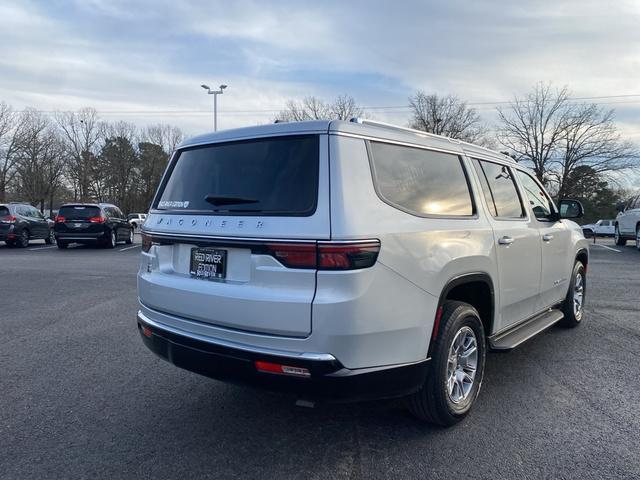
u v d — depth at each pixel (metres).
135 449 3.05
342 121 2.85
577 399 3.81
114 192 70.69
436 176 3.39
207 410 3.64
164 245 3.35
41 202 58.09
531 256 4.40
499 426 3.36
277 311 2.62
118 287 8.86
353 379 2.63
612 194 57.84
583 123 44.28
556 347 5.17
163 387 4.09
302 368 2.59
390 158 3.04
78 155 65.50
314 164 2.74
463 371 3.44
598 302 7.56
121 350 5.09
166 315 3.24
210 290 2.91
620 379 4.23
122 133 70.69
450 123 51.31
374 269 2.64
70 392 3.97
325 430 3.31
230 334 2.83
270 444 3.12
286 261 2.63
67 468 2.83
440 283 3.05
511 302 4.08
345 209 2.62
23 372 4.43
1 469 2.81
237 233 2.81
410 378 2.89
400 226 2.85
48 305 7.27
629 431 3.28
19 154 56.38
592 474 2.76
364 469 2.82
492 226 3.76
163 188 3.60
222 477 2.74
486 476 2.74
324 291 2.56
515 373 4.39
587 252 6.23
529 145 46.09
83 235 17.08
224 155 3.17
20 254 15.27
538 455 2.97
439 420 3.24
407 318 2.82
